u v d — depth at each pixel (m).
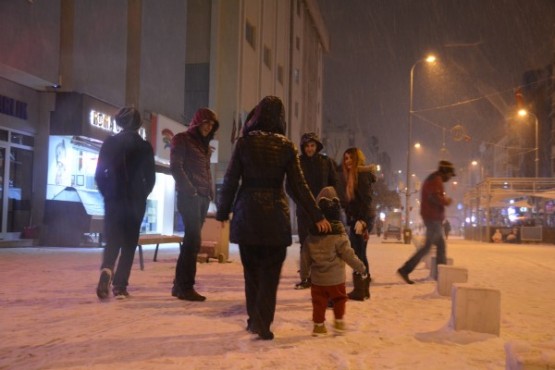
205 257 11.80
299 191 4.66
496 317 5.06
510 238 35.31
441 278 7.50
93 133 17.03
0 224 15.04
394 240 36.22
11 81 15.34
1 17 13.66
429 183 9.24
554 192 34.78
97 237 17.97
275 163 4.61
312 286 5.00
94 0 17.78
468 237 45.69
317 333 4.89
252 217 4.52
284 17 44.66
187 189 6.39
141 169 6.66
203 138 6.83
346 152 7.29
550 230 34.81
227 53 31.50
